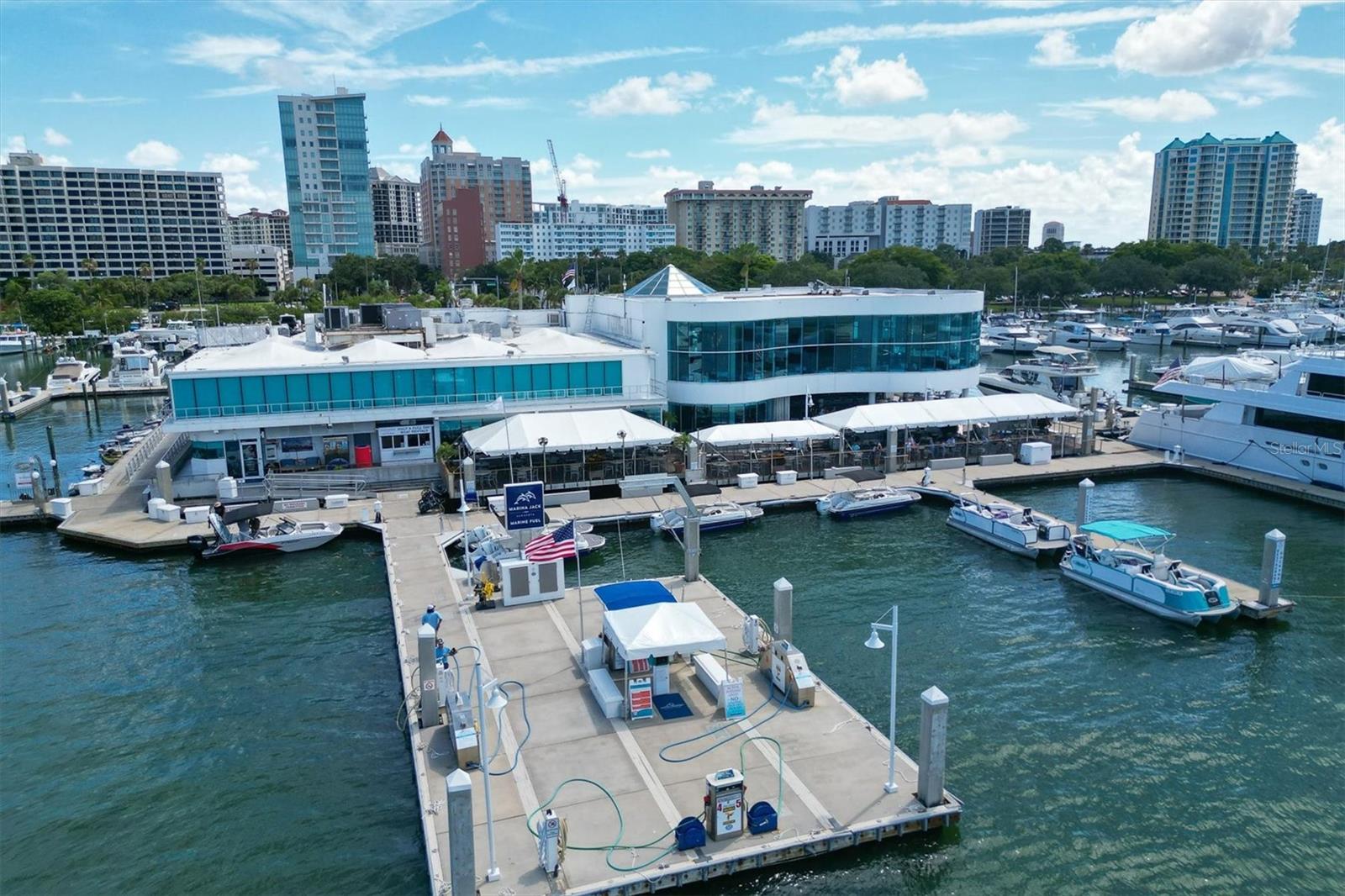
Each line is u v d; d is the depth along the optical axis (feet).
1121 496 199.62
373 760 98.53
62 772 96.63
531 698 104.27
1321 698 108.68
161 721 106.83
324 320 271.49
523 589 132.98
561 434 187.73
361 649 125.70
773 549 165.78
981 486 205.87
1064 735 100.58
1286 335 448.24
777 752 92.27
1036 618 132.87
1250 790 90.33
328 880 79.56
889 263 618.85
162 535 168.35
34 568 158.51
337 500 184.44
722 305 228.84
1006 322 582.76
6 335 574.56
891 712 85.56
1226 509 188.75
